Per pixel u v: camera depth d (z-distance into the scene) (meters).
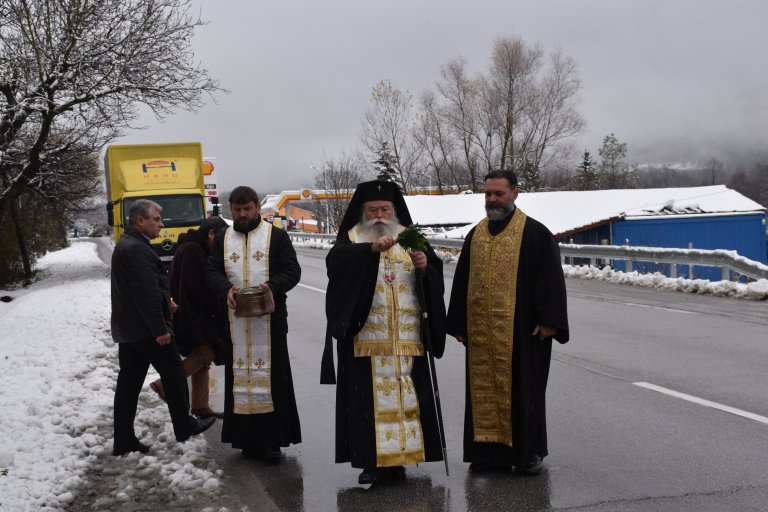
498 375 5.23
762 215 31.97
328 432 6.62
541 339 5.23
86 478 5.46
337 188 51.44
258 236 5.86
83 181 27.64
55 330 12.07
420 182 60.06
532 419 5.19
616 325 11.30
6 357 9.81
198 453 5.93
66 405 7.30
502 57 54.62
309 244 39.09
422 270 5.23
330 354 5.29
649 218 31.44
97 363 9.43
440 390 7.81
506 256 5.23
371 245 5.10
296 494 5.17
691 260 16.05
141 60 18.44
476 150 56.56
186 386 6.13
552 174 63.16
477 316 5.32
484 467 5.43
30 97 17.70
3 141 18.75
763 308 12.55
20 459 5.64
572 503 4.76
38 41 17.55
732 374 7.97
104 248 48.47
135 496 5.12
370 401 5.16
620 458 5.54
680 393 7.26
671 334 10.41
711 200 34.25
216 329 6.88
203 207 21.30
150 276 5.80
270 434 5.81
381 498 5.00
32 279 27.78
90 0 18.23
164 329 5.83
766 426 6.16
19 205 27.86
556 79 55.25
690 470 5.25
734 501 4.69
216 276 5.83
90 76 18.41
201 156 22.25
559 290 5.12
